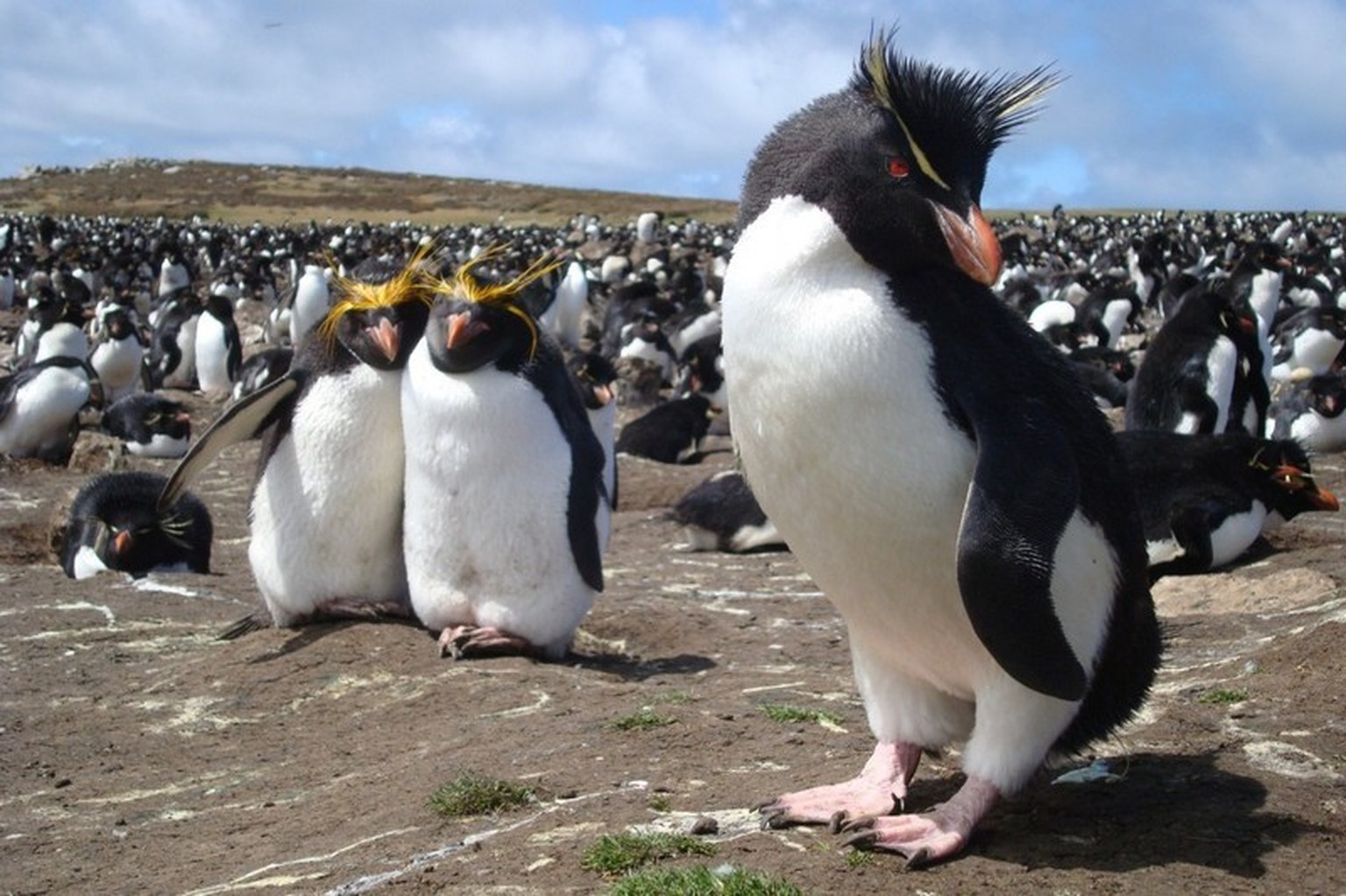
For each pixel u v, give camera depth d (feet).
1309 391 16.26
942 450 6.16
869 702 6.76
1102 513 6.34
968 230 6.14
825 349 6.17
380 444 9.53
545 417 9.20
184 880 6.88
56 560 12.78
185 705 9.18
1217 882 6.25
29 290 42.16
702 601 11.54
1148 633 6.57
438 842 6.80
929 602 6.31
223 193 115.65
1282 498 11.30
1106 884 6.22
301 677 9.32
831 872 6.26
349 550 9.70
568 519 9.28
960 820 6.39
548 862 6.45
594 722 8.04
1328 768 7.09
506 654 9.45
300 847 7.04
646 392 23.91
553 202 111.65
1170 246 47.37
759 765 7.37
